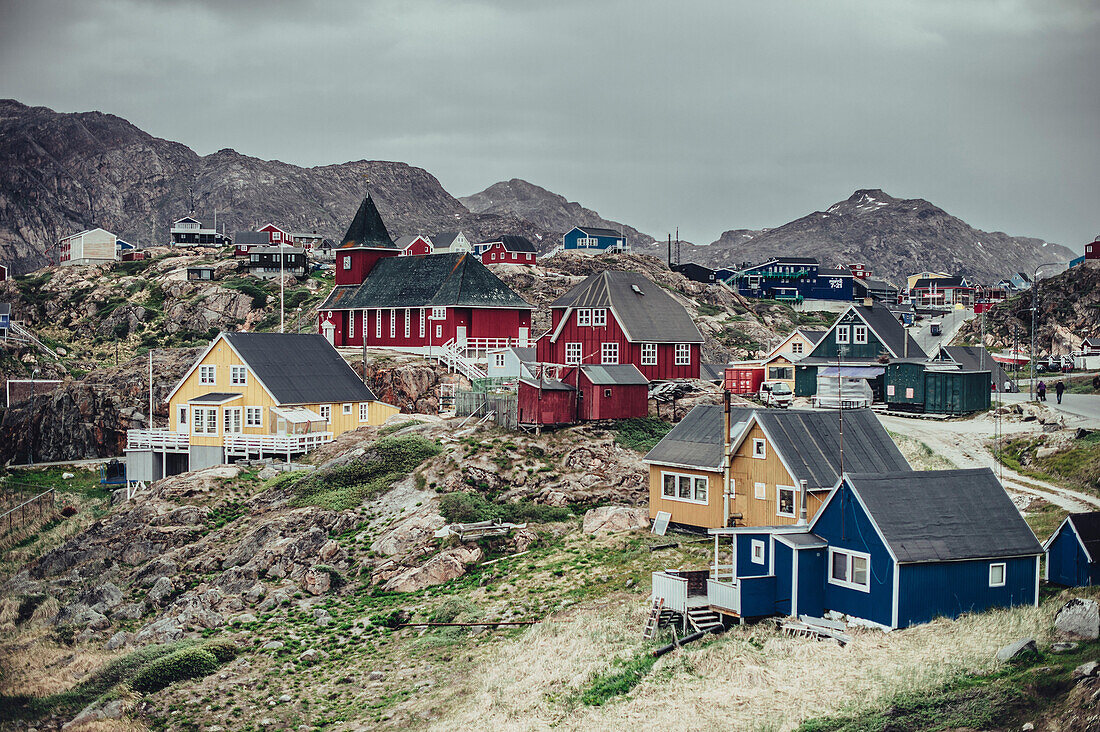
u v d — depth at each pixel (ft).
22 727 141.18
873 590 122.72
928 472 130.62
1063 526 132.16
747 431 162.71
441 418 261.03
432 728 122.42
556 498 202.69
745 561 134.21
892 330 274.16
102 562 204.74
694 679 118.11
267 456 246.68
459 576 173.78
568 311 270.05
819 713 106.11
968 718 101.09
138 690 145.48
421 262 354.95
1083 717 95.86
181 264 570.46
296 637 158.92
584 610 147.84
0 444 328.08
